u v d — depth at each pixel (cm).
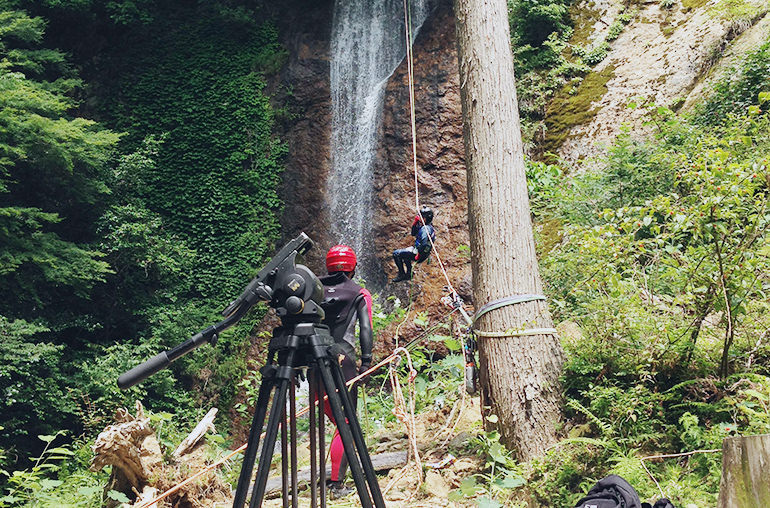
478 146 572
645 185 982
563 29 1670
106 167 1698
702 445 438
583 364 506
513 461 486
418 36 1811
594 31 1630
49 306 1526
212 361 1555
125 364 1316
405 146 1689
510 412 509
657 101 1373
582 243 537
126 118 1917
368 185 1714
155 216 1755
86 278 1476
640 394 469
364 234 1677
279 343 271
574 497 441
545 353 518
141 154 1827
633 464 426
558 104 1545
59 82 1783
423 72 1745
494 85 580
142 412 512
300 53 1958
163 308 1622
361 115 1823
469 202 576
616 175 1038
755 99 1086
